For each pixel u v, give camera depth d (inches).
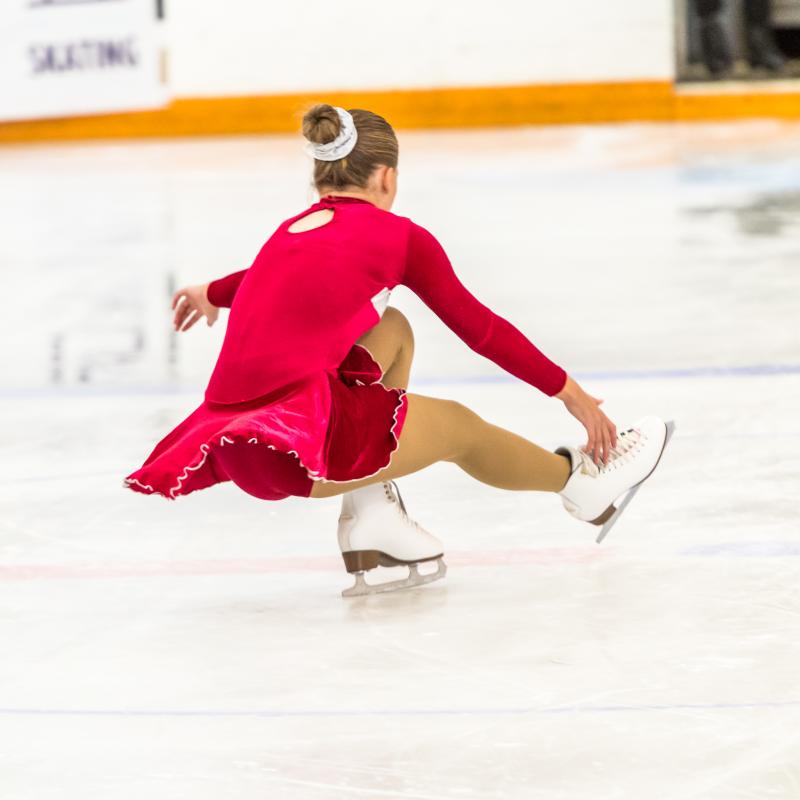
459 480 543.5
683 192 1513.3
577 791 287.0
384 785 292.8
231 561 459.2
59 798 292.5
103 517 513.0
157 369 806.5
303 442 358.3
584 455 424.8
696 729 314.5
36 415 692.7
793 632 375.2
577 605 403.2
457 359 802.8
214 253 1237.1
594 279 1043.9
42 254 1268.5
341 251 382.6
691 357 772.0
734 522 478.3
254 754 310.0
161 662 370.3
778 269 1053.8
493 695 338.6
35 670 366.9
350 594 418.3
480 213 1408.7
